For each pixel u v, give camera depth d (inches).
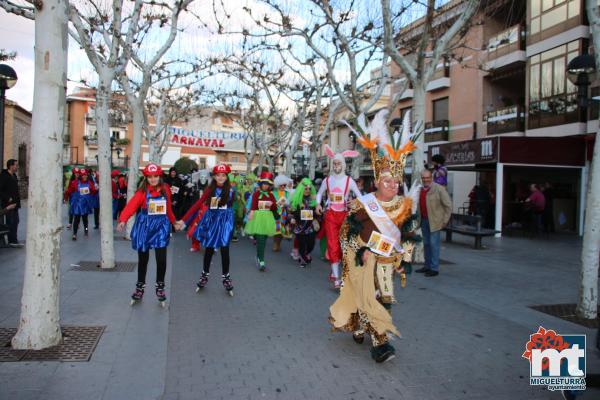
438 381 164.1
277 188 483.8
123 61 352.8
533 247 530.0
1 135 414.6
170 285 305.6
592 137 626.8
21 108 1218.0
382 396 151.9
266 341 202.5
